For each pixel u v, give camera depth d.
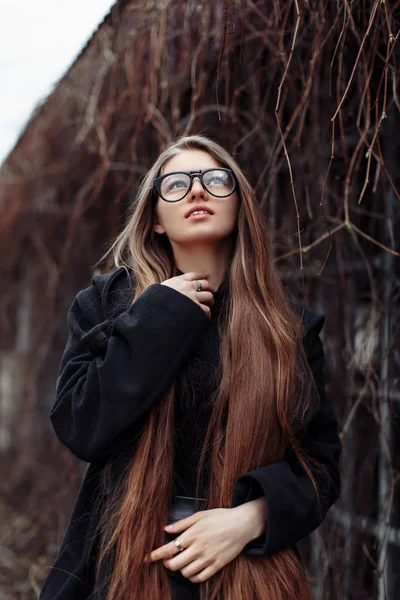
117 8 2.15
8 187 3.65
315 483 1.15
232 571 1.06
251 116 1.89
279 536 1.07
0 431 4.24
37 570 2.49
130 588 1.03
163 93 2.01
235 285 1.19
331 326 2.00
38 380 3.92
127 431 1.13
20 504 3.35
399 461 1.74
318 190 1.83
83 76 2.68
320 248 1.96
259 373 1.12
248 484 1.08
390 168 1.70
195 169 1.18
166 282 1.13
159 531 1.07
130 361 1.07
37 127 3.29
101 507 1.16
